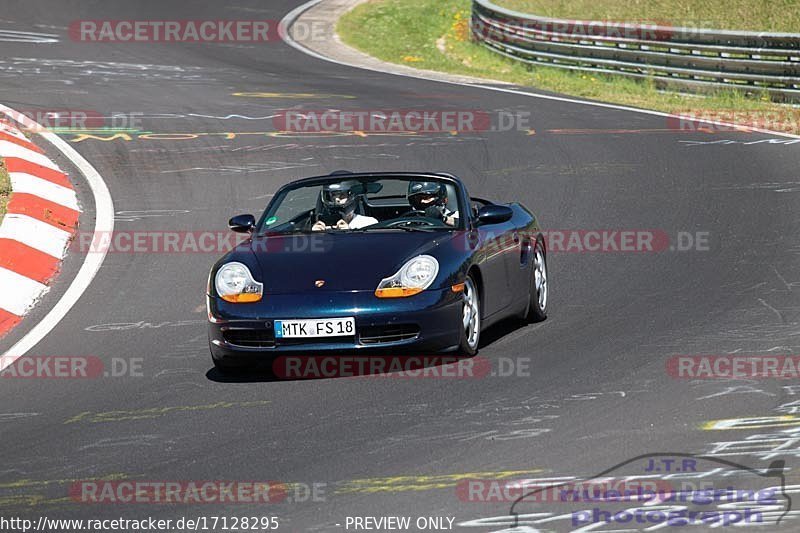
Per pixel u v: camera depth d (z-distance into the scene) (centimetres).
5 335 2697
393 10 9944
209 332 2262
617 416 1864
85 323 2755
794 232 3366
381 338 2175
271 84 6656
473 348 2317
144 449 1819
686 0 8956
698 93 6250
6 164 4169
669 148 4784
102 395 2170
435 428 1838
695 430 1773
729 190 3991
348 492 1566
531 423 1842
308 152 4844
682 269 3033
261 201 4066
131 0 10025
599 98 6172
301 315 2167
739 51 6069
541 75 7175
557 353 2308
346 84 6731
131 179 4359
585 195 4038
